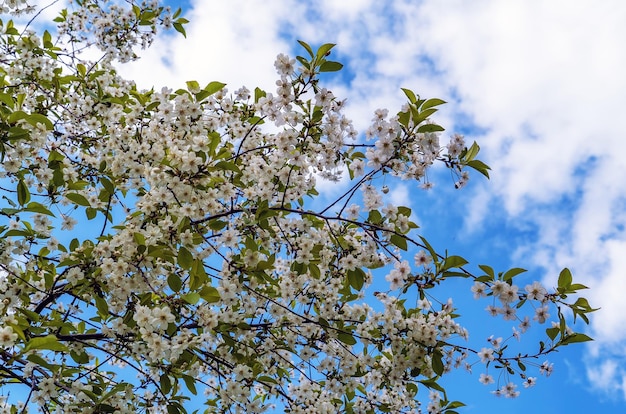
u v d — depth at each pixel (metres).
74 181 4.71
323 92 3.80
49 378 3.88
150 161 4.39
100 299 3.97
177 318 3.96
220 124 5.17
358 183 3.98
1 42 5.88
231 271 4.27
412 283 4.09
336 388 4.76
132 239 3.87
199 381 4.37
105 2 7.38
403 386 5.10
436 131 3.71
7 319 3.47
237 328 4.25
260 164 4.50
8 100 3.81
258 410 4.27
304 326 4.83
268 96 3.98
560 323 3.85
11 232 4.15
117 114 5.12
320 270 4.71
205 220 4.18
